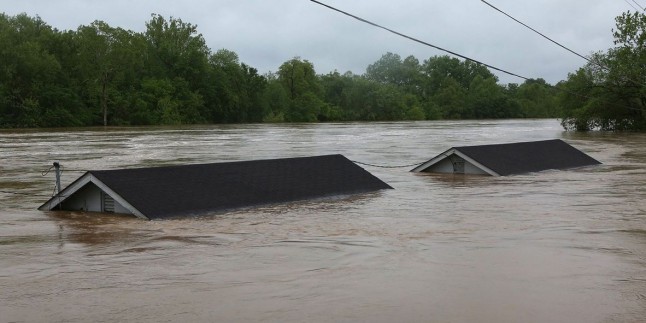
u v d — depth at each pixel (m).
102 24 110.12
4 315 8.81
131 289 10.09
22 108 97.12
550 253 12.52
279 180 21.69
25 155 42.84
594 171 31.12
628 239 13.98
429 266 11.47
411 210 18.92
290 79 145.12
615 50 74.25
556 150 34.47
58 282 10.56
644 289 9.89
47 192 24.20
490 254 12.45
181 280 10.62
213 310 8.96
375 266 11.51
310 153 44.91
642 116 77.12
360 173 24.47
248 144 55.84
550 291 9.80
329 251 12.92
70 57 107.69
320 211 18.80
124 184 18.14
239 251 12.99
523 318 8.56
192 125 117.44
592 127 81.38
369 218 17.47
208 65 130.25
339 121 150.00
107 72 109.12
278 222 16.86
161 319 8.59
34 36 108.31
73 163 36.62
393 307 9.05
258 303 9.27
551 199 21.14
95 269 11.48
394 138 67.25
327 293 9.76
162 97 118.62
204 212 18.19
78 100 104.69
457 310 8.90
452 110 170.62
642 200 20.78
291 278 10.70
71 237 14.77
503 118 175.88
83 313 8.88
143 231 15.46
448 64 185.50
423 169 30.81
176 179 19.33
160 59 126.25
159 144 55.62
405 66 190.50
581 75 78.75
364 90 155.38
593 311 8.83
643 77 71.38
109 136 71.31
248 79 136.62
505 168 29.22
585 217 17.27
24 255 12.77
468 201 20.80
